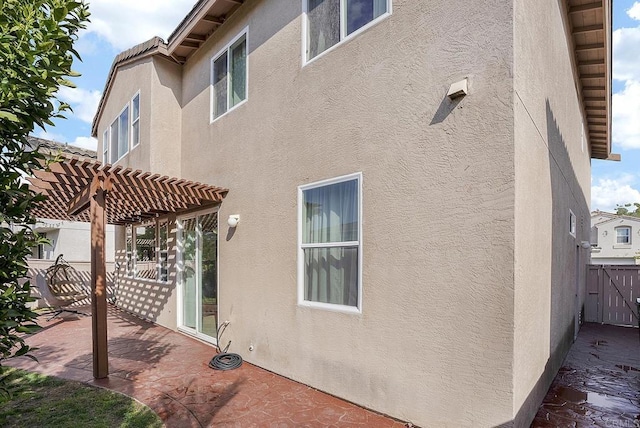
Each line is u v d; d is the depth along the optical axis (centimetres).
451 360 423
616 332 1031
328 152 594
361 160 540
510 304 380
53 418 489
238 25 834
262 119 743
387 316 492
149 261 1219
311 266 624
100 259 658
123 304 1402
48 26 283
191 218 989
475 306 407
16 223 300
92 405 529
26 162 309
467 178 420
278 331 673
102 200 669
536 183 467
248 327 748
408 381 464
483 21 414
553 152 593
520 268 393
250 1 796
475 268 409
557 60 631
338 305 569
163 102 1055
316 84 623
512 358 377
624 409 484
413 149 474
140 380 632
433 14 461
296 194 652
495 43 404
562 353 693
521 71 410
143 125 1077
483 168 407
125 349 834
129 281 1359
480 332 401
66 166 627
